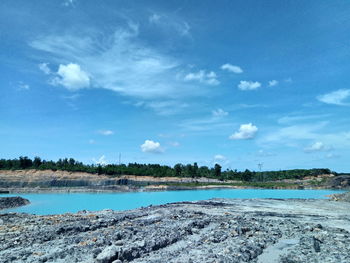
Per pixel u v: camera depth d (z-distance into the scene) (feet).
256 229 52.44
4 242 42.32
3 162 309.01
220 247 39.70
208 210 84.79
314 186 262.88
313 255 36.91
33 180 273.54
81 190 239.71
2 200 127.13
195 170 349.20
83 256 35.63
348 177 265.54
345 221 67.62
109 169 310.45
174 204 105.19
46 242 43.50
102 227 54.39
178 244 42.22
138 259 34.37
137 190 239.91
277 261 34.68
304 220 68.59
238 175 358.43
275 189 250.16
